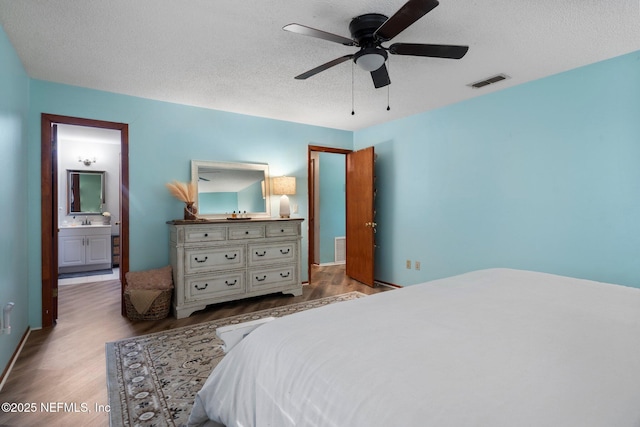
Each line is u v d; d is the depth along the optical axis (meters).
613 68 2.59
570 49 2.45
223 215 4.01
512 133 3.23
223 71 2.85
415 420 0.72
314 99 3.60
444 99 3.62
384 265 4.75
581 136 2.77
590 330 1.17
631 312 1.37
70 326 3.06
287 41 2.33
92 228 5.70
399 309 1.43
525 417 0.71
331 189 6.39
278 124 4.48
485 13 1.99
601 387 0.82
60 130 5.02
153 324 3.12
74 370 2.24
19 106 2.62
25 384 2.07
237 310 3.56
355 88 3.26
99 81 3.07
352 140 5.23
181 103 3.74
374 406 0.78
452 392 0.80
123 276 3.44
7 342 2.24
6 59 2.21
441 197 3.93
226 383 1.28
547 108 2.98
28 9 1.93
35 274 3.02
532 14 2.00
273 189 4.37
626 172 2.53
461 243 3.72
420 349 1.03
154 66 2.75
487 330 1.18
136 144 3.51
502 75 2.95
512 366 0.92
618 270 2.57
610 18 2.03
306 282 4.76
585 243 2.76
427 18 2.04
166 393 1.95
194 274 3.40
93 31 2.19
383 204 4.73
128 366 2.28
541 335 1.13
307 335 1.17
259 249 3.83
